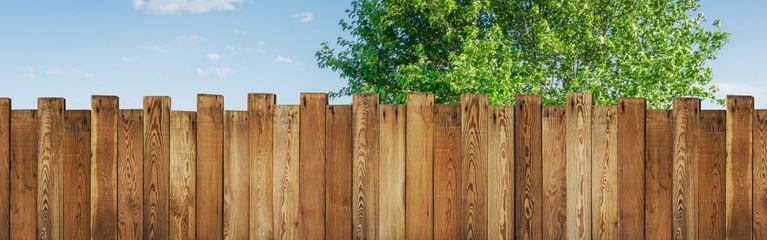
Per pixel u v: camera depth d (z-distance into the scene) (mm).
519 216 4383
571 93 4371
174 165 4469
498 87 11047
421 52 12797
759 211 4391
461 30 13000
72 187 4477
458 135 4395
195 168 4473
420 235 4426
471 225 4398
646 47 12781
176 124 4461
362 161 4434
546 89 12461
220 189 4480
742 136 4367
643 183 4367
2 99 4438
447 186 4406
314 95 4449
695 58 12398
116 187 4480
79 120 4457
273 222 4480
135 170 4477
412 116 4414
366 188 4438
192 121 4469
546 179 4371
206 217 4488
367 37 13625
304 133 4453
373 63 12961
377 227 4441
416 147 4418
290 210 4477
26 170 4465
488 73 11148
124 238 4492
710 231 4387
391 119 4422
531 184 4375
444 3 12070
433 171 4410
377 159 4426
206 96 4465
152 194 4480
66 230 4492
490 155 4387
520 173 4379
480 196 4395
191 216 4480
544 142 4375
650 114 4359
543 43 11875
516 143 4379
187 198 4480
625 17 12727
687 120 4355
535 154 4371
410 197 4426
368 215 4445
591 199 4367
